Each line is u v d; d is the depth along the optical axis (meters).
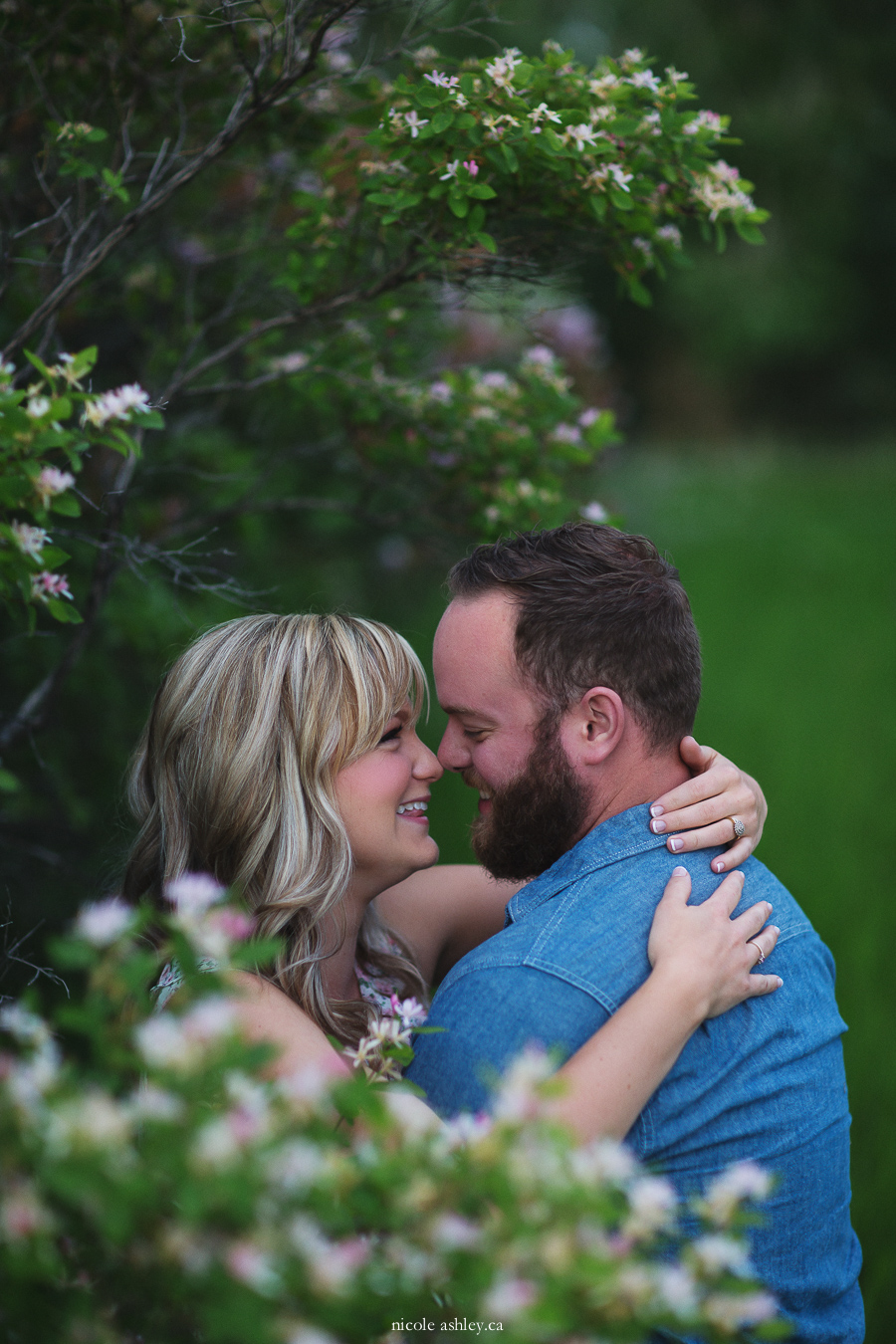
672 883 1.33
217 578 2.84
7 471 1.14
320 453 2.76
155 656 2.69
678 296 14.88
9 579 1.19
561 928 1.29
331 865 1.42
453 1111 1.19
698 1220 1.19
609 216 1.82
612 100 1.70
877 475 10.85
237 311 2.49
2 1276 0.75
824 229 13.42
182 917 0.92
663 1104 1.22
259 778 1.43
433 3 1.84
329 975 1.54
